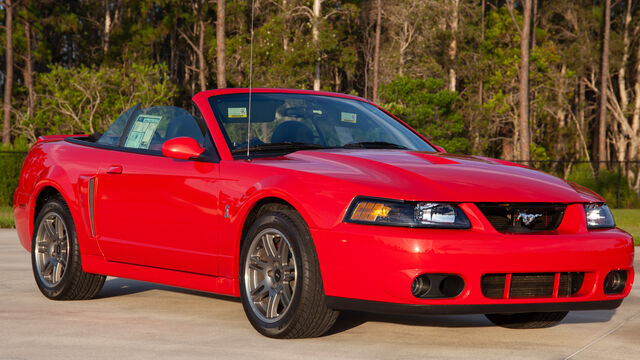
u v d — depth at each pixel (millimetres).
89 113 35875
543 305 4348
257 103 5535
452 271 4086
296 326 4484
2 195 22969
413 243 4062
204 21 59406
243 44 49906
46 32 59469
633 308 5996
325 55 47156
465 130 48281
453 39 50750
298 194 4465
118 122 6105
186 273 5246
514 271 4184
